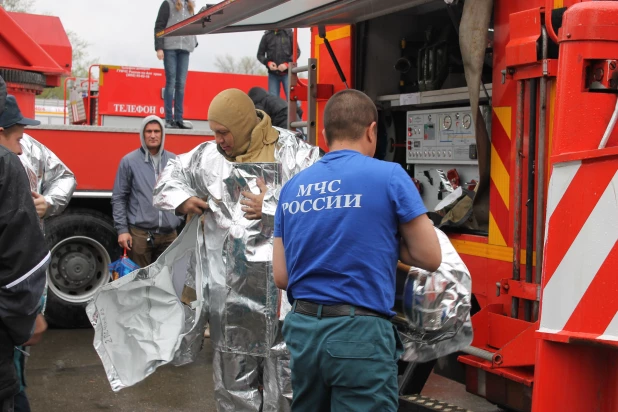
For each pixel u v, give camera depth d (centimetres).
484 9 361
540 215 334
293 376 261
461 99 429
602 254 224
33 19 778
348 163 261
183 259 388
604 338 222
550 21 321
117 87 1035
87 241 659
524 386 344
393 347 253
